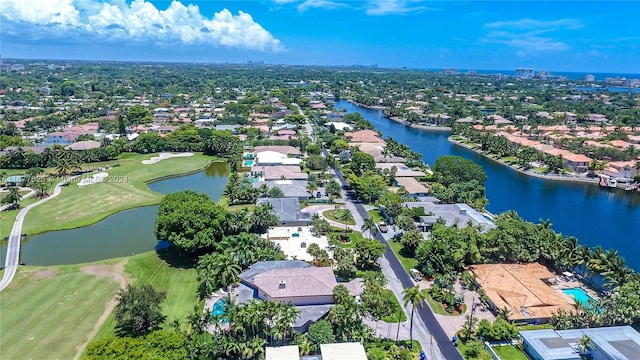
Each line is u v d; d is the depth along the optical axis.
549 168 194.00
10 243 110.81
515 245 100.88
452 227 108.00
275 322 70.81
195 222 99.56
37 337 72.19
